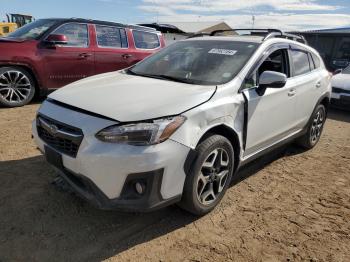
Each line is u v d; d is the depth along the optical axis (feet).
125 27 27.17
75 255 9.07
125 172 8.77
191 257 9.30
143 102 9.64
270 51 13.56
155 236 10.07
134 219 10.78
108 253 9.23
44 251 9.12
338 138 21.35
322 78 17.40
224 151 11.02
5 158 14.43
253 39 13.89
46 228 10.04
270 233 10.57
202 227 10.64
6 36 24.58
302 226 11.05
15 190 11.91
